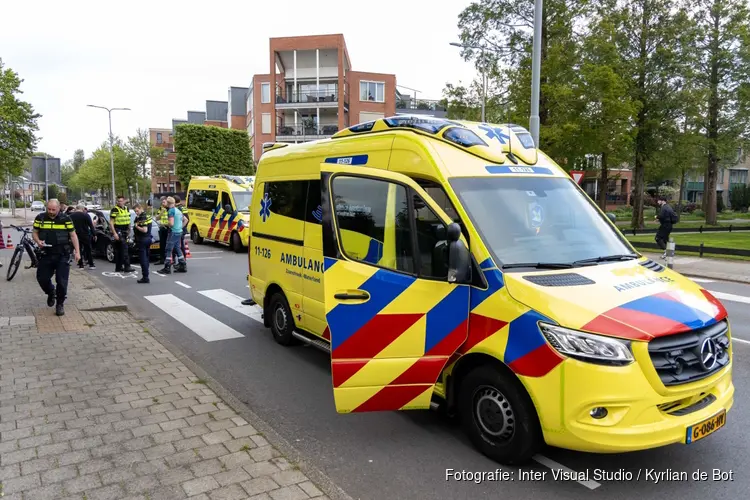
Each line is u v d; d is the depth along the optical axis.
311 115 48.19
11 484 3.23
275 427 4.44
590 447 3.19
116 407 4.44
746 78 29.20
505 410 3.65
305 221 6.02
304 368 6.00
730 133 30.66
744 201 59.38
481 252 3.71
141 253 11.59
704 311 3.54
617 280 3.71
